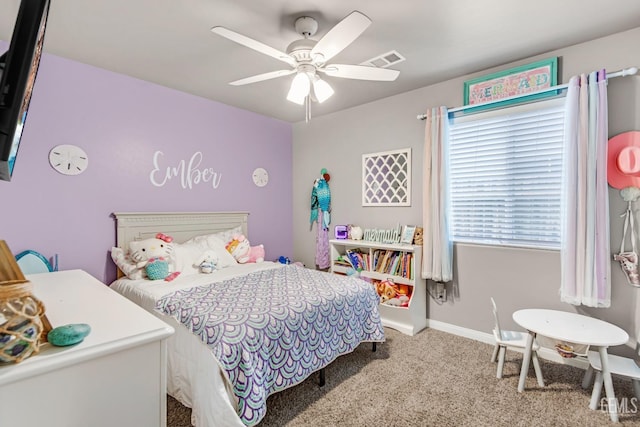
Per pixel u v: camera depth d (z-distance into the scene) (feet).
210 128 11.30
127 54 7.85
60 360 2.40
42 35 2.96
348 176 12.21
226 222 11.76
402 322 9.70
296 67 6.48
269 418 5.72
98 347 2.61
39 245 7.80
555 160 7.82
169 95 10.17
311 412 5.89
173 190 10.36
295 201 14.32
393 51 7.65
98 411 2.65
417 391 6.54
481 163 9.04
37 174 7.74
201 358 5.21
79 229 8.43
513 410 5.91
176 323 5.97
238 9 5.99
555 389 6.57
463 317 9.39
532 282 8.13
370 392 6.51
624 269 6.83
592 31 6.81
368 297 8.05
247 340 5.20
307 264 13.87
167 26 6.60
